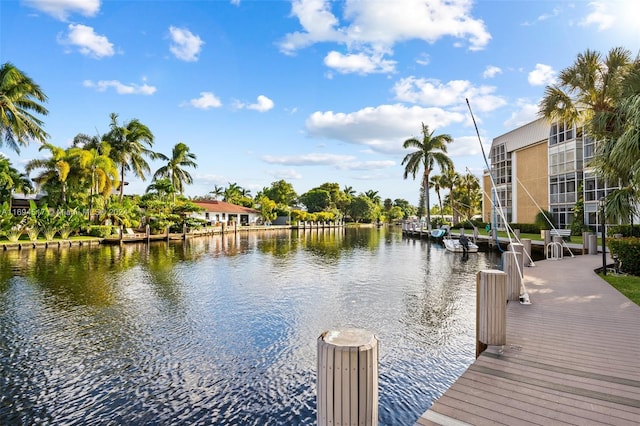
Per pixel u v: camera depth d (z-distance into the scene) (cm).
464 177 5903
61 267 1858
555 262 1498
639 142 907
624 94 1111
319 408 286
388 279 1590
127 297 1227
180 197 5031
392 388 605
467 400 388
